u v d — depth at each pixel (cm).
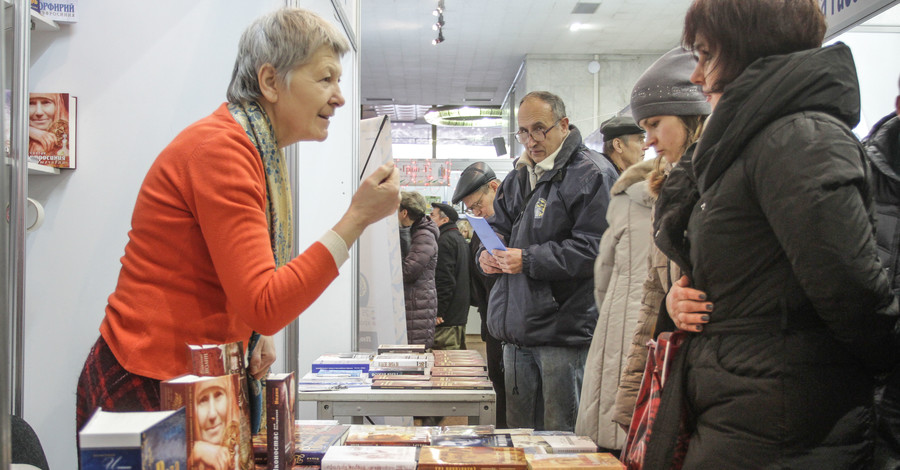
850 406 98
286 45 117
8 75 147
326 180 301
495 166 712
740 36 108
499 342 347
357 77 361
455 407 216
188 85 215
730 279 106
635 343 165
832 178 90
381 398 215
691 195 120
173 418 85
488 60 917
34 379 205
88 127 207
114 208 208
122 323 112
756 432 100
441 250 444
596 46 838
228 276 104
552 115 247
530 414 268
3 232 78
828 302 91
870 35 214
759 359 101
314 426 163
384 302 334
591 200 236
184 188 109
